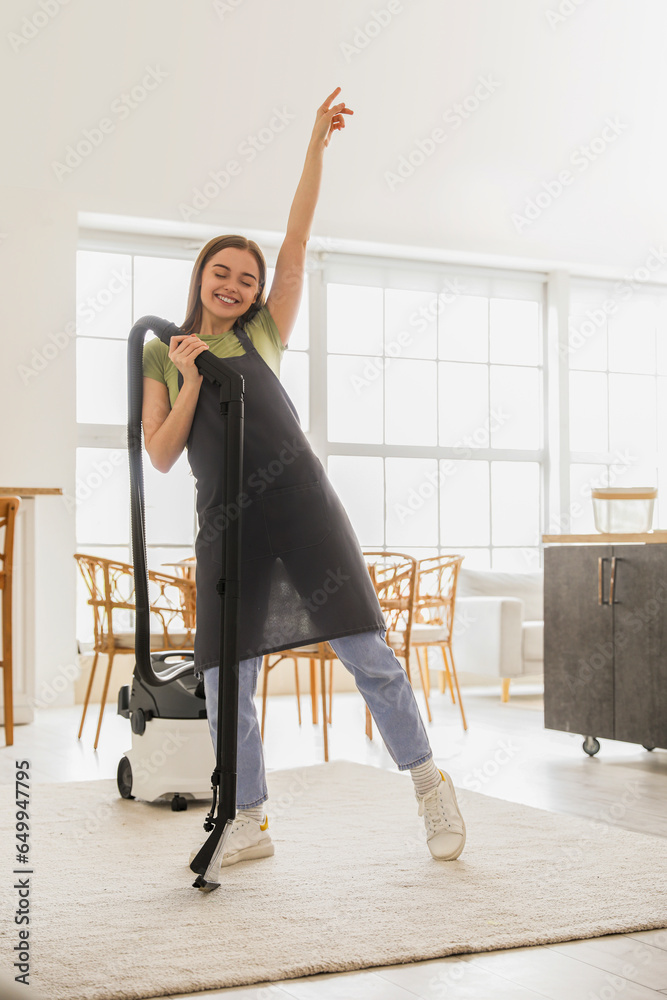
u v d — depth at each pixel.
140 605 2.27
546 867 2.19
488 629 5.72
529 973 1.61
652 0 5.98
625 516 3.58
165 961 1.62
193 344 2.12
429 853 2.32
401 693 2.26
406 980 1.58
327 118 2.39
